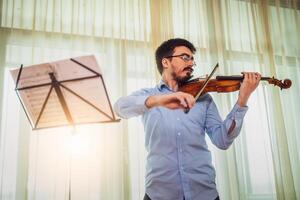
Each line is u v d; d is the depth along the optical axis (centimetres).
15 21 221
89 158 208
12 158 198
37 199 196
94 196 204
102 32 234
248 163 239
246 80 145
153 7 249
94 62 132
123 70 229
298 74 275
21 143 201
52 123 158
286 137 250
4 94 207
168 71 164
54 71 137
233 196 227
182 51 164
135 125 221
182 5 261
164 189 138
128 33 240
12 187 195
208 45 257
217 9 268
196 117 149
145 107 135
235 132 143
